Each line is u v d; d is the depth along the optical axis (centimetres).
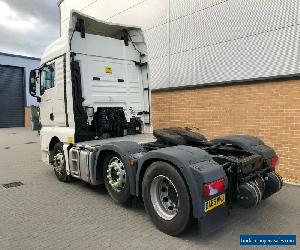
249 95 721
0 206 539
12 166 910
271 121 681
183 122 884
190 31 870
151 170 436
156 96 966
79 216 487
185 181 394
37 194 608
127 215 490
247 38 735
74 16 651
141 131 775
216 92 794
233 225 446
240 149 528
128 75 752
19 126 2844
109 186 541
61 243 395
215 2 804
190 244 390
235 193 436
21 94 2850
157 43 970
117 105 721
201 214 377
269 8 691
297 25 642
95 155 566
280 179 489
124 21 1081
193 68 862
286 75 647
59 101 685
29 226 450
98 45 696
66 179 685
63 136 673
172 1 917
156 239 405
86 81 666
